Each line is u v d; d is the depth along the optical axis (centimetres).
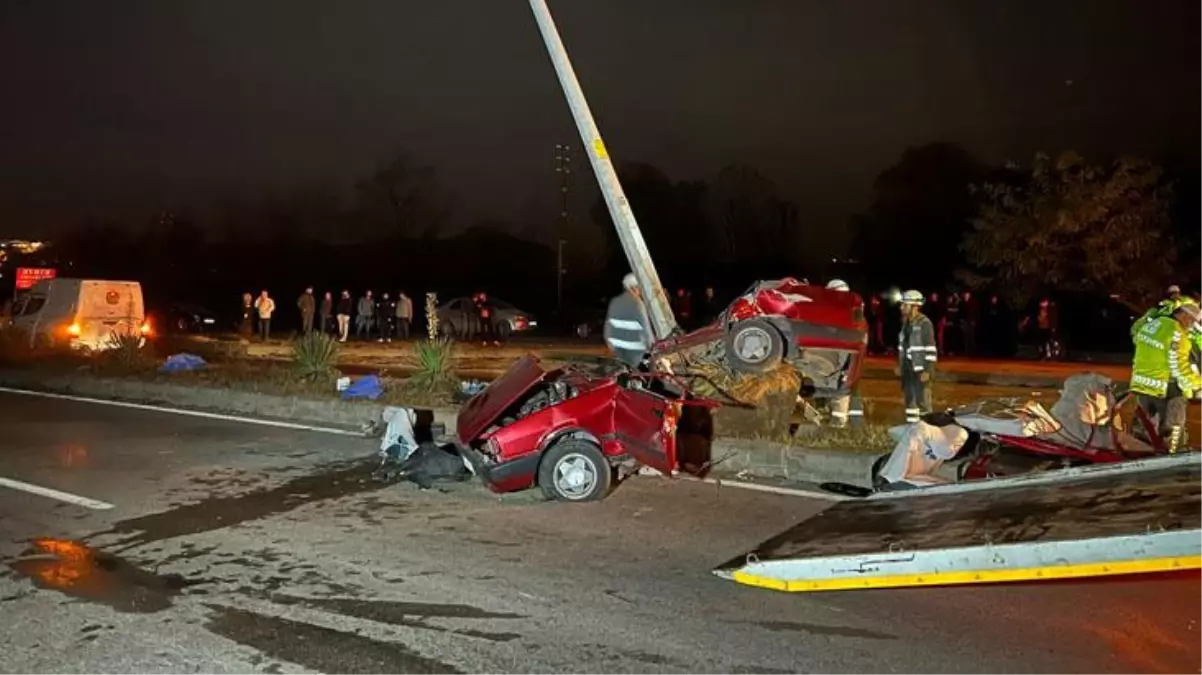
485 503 872
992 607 609
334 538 762
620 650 546
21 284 3762
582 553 723
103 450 1116
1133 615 593
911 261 4094
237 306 4947
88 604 617
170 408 1448
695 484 938
